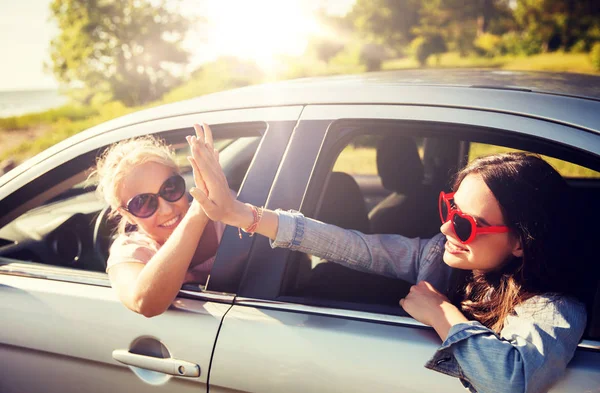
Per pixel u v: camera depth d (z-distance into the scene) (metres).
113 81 34.72
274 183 1.44
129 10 34.00
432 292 1.30
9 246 2.00
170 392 1.39
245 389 1.30
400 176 2.43
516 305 1.20
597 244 1.50
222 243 1.45
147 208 1.52
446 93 1.40
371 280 1.71
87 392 1.50
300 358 1.26
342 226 2.02
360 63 34.78
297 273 1.51
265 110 1.54
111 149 1.67
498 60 32.19
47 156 1.75
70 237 2.08
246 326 1.33
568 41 31.00
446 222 1.27
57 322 1.52
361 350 1.23
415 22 36.06
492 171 1.20
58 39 35.03
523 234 1.17
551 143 1.23
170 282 1.33
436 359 1.16
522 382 1.07
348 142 1.46
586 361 1.13
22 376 1.58
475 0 35.41
